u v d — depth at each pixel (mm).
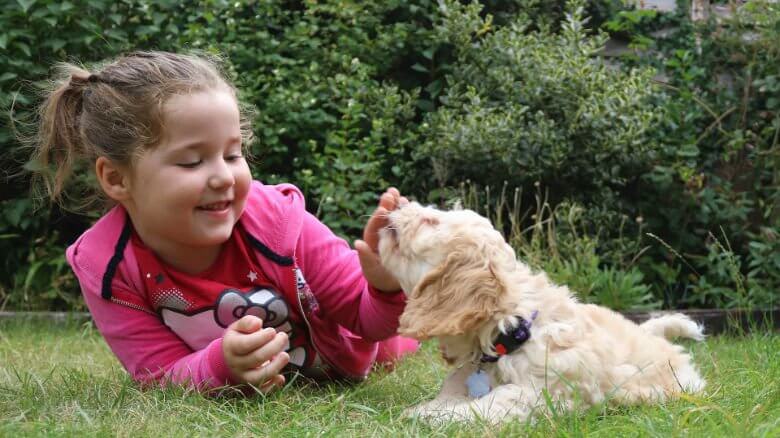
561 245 1960
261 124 2051
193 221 1111
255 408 1045
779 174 2105
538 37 2236
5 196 2092
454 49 2258
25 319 1903
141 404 1038
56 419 989
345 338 1276
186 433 943
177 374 1126
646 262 2078
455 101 2121
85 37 1945
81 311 2016
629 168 2078
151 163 1102
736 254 2137
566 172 2062
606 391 1105
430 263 1123
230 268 1200
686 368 1230
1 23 1915
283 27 2273
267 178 2088
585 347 1102
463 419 1010
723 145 2205
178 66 1141
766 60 2164
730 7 2232
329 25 2281
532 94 2088
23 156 1973
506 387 1068
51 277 2043
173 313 1179
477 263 1097
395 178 2186
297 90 2084
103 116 1131
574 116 2045
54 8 1915
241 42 2141
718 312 1913
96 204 1523
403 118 2199
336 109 2182
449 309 1091
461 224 1132
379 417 1008
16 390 1125
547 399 1001
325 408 1026
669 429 951
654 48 2371
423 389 1232
